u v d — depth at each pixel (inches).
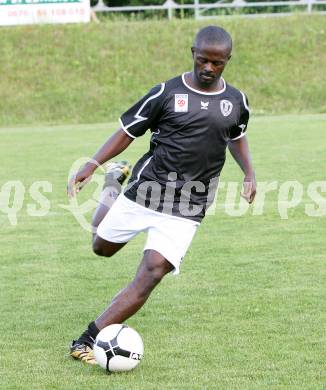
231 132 753.0
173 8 4079.7
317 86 3484.3
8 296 945.5
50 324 835.4
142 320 838.5
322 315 843.4
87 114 3297.2
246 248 1163.9
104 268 1072.8
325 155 2091.5
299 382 657.0
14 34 3769.7
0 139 2664.9
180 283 982.4
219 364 703.1
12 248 1205.1
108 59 3629.4
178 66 3612.2
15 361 722.8
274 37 3769.7
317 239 1212.5
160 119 716.7
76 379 674.2
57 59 3629.4
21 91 3440.0
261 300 902.4
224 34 687.7
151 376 677.3
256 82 3508.9
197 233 1272.1
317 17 3934.5
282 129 2701.8
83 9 3868.1
